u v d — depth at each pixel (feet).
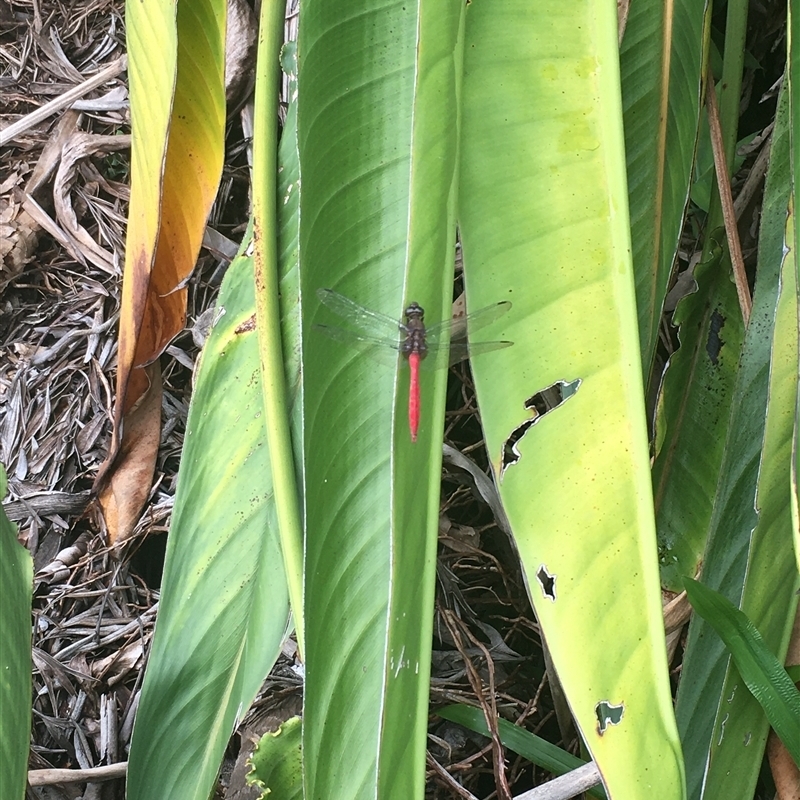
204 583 1.12
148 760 1.05
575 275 0.84
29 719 0.79
